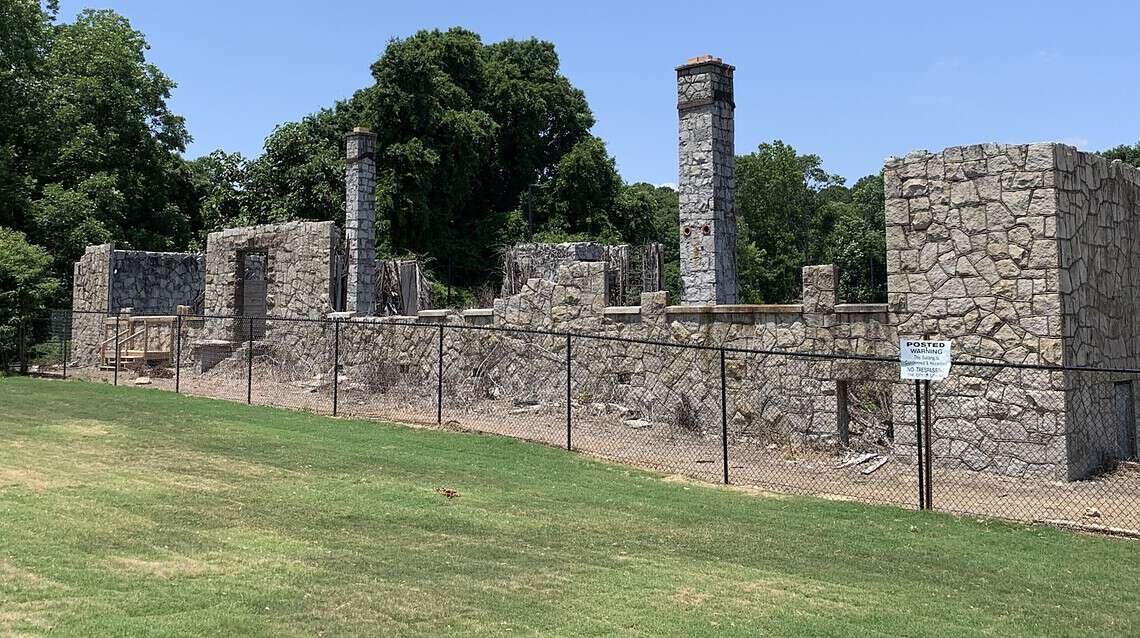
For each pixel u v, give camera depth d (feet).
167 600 21.63
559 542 28.66
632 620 21.29
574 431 51.83
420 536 28.89
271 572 24.36
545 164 189.88
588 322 57.11
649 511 33.65
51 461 38.99
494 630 20.34
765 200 200.44
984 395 41.34
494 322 62.54
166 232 148.05
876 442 45.96
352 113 160.25
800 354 37.70
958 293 42.24
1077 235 41.39
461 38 173.88
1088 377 41.42
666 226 203.62
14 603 21.01
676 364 52.54
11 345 80.69
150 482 35.45
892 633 20.90
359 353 71.61
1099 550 29.14
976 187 41.81
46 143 136.77
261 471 38.42
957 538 30.37
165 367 81.66
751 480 40.40
